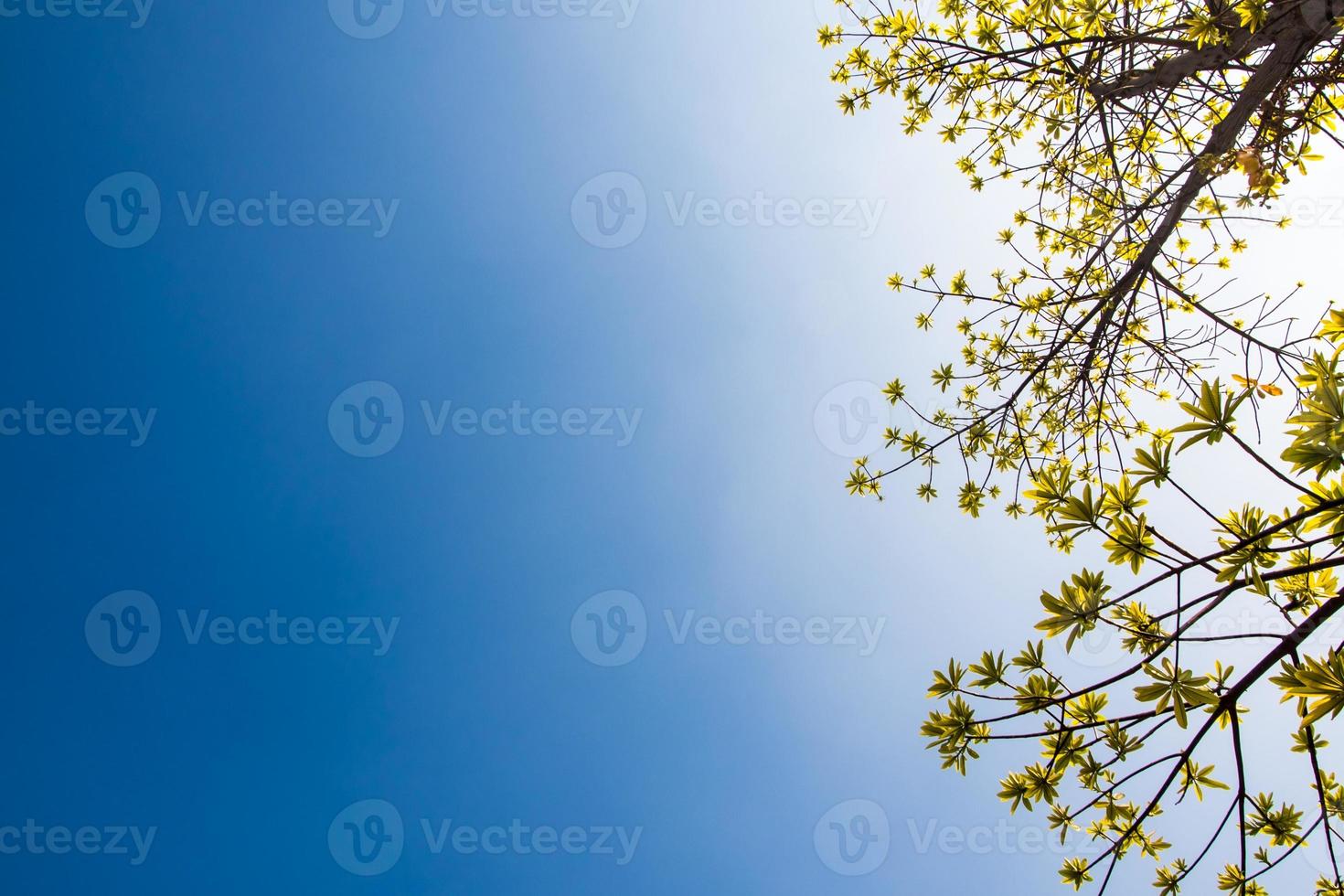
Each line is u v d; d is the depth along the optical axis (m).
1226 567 2.26
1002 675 2.71
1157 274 5.09
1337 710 1.98
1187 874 2.72
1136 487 2.41
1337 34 3.65
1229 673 2.36
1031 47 4.55
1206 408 2.22
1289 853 2.55
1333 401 1.93
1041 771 2.83
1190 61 4.30
